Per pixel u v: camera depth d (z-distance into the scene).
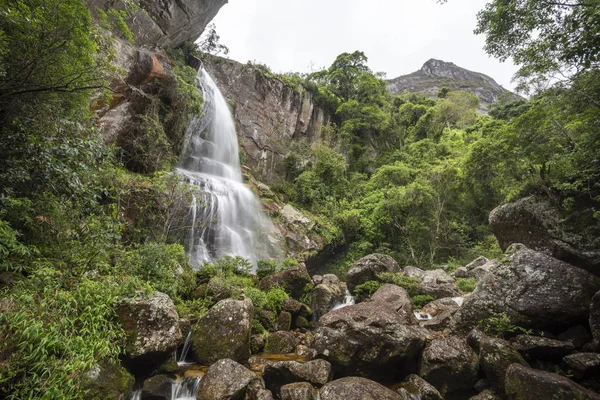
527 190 9.75
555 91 8.16
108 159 7.81
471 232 20.33
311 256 17.75
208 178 16.36
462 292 11.50
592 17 5.45
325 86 32.78
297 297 10.79
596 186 7.73
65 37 4.79
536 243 8.72
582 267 7.59
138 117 13.32
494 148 12.92
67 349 3.29
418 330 6.57
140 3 15.05
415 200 19.14
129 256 6.90
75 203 5.93
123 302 5.14
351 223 20.88
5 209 4.41
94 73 5.60
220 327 6.50
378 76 36.09
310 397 4.99
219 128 20.94
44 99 5.18
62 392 2.96
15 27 4.33
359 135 32.22
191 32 20.02
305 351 7.36
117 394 4.31
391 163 28.16
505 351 5.16
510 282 6.98
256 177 23.12
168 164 14.25
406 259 19.58
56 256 5.08
